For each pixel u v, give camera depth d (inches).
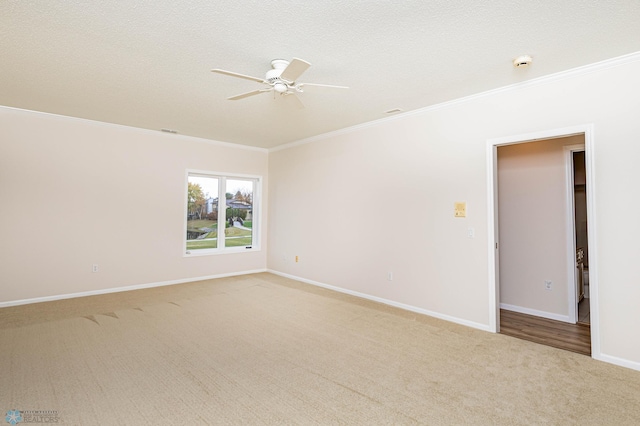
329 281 213.8
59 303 175.8
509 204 175.8
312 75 124.0
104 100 154.7
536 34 95.4
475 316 144.9
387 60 112.1
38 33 96.1
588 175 115.9
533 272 167.2
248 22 90.0
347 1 80.6
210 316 156.3
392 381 98.3
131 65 117.0
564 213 157.4
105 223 198.2
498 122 137.9
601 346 112.7
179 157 225.3
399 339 130.7
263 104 157.8
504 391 93.0
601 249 113.0
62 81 132.0
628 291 108.0
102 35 97.1
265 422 78.9
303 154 235.3
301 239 236.1
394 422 79.3
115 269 201.9
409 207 170.1
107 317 153.3
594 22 89.0
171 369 104.2
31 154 175.6
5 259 169.6
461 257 149.7
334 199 211.2
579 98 117.9
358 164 195.9
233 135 224.7
